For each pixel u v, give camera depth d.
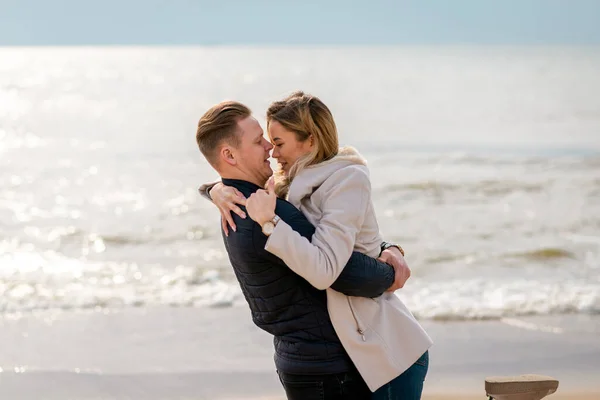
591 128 30.00
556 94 51.00
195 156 20.53
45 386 5.10
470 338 6.29
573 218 12.32
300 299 2.59
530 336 6.33
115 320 7.00
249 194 2.63
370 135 27.38
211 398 4.89
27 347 6.09
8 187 15.64
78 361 5.69
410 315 2.74
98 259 9.98
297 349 2.61
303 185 2.58
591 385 5.07
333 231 2.46
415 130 29.39
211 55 182.12
